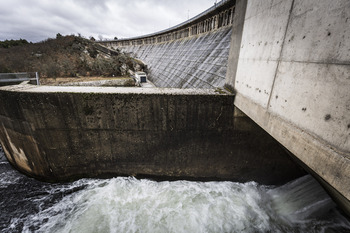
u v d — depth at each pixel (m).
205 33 22.36
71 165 8.77
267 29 4.56
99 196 8.30
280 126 4.12
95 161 8.70
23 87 8.02
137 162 8.68
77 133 8.01
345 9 2.52
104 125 7.83
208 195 8.26
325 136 2.99
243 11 6.07
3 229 7.23
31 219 7.56
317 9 3.00
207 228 6.80
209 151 8.30
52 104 7.44
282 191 8.29
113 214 7.45
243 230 6.77
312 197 7.36
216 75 13.59
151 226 6.92
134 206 7.78
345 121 2.63
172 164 8.69
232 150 8.23
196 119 7.61
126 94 7.26
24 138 8.44
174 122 7.71
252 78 5.45
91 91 7.40
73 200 8.22
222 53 14.84
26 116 7.74
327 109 2.91
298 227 6.92
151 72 35.69
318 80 3.05
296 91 3.58
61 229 7.04
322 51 2.94
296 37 3.52
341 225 6.95
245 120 7.51
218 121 7.60
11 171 10.45
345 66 2.57
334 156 2.83
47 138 8.11
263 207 7.73
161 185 8.84
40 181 9.48
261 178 8.79
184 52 25.58
